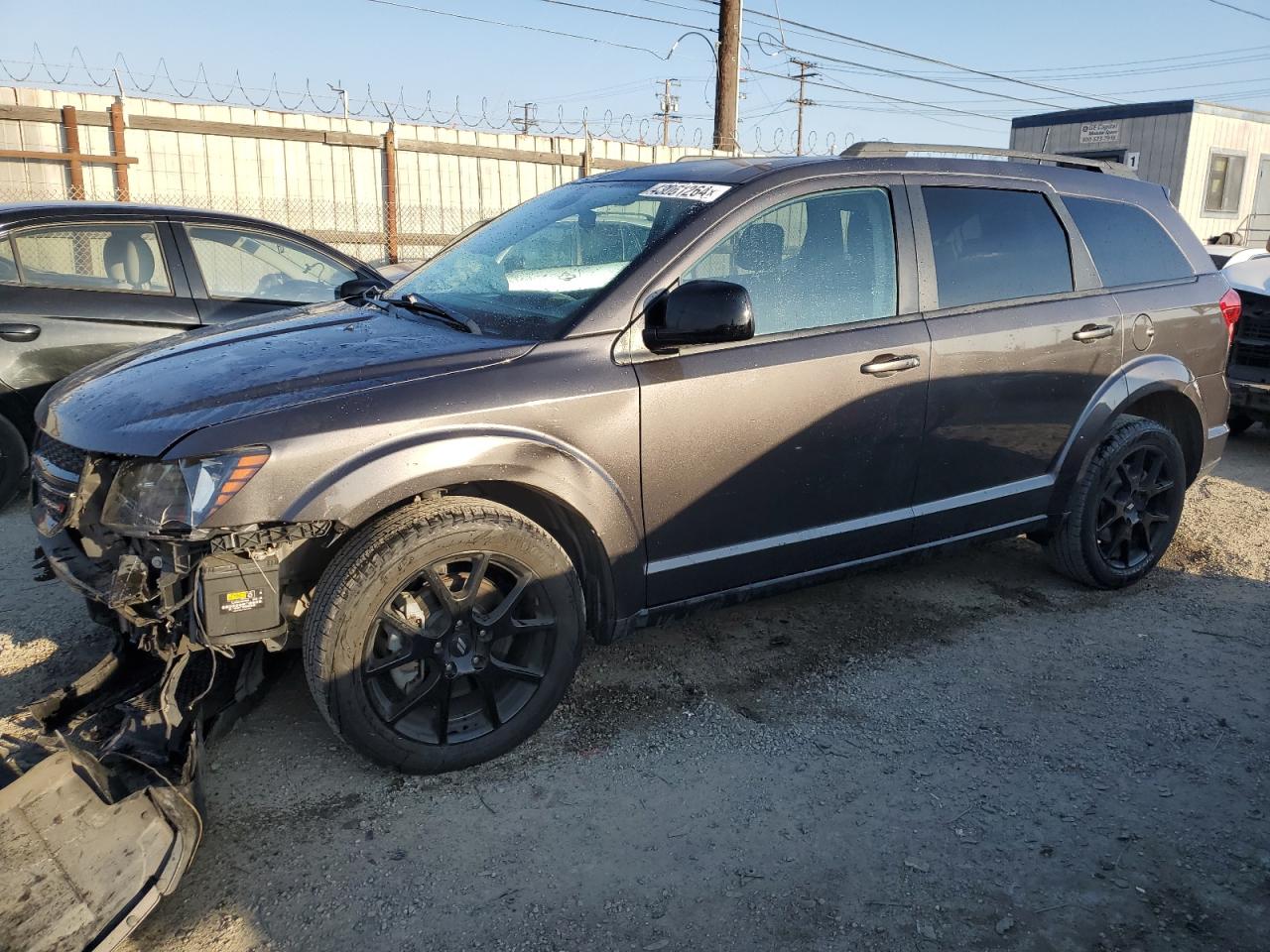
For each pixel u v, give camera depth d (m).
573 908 2.51
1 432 5.28
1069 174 4.36
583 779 3.04
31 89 11.16
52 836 2.33
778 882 2.62
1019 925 2.47
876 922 2.47
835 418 3.51
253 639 2.71
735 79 16.97
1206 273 4.72
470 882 2.59
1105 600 4.48
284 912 2.47
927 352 3.67
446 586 2.91
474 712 3.11
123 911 2.26
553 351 3.06
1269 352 7.25
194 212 5.86
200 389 2.84
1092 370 4.20
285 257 6.11
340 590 2.73
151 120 11.70
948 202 3.88
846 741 3.29
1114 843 2.79
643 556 3.27
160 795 2.47
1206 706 3.54
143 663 3.15
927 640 4.05
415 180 13.74
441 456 2.81
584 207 3.79
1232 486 6.44
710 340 3.04
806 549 3.59
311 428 2.69
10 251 5.27
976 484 3.99
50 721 2.88
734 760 3.17
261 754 3.13
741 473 3.37
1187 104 17.55
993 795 3.00
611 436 3.10
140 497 2.65
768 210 3.45
